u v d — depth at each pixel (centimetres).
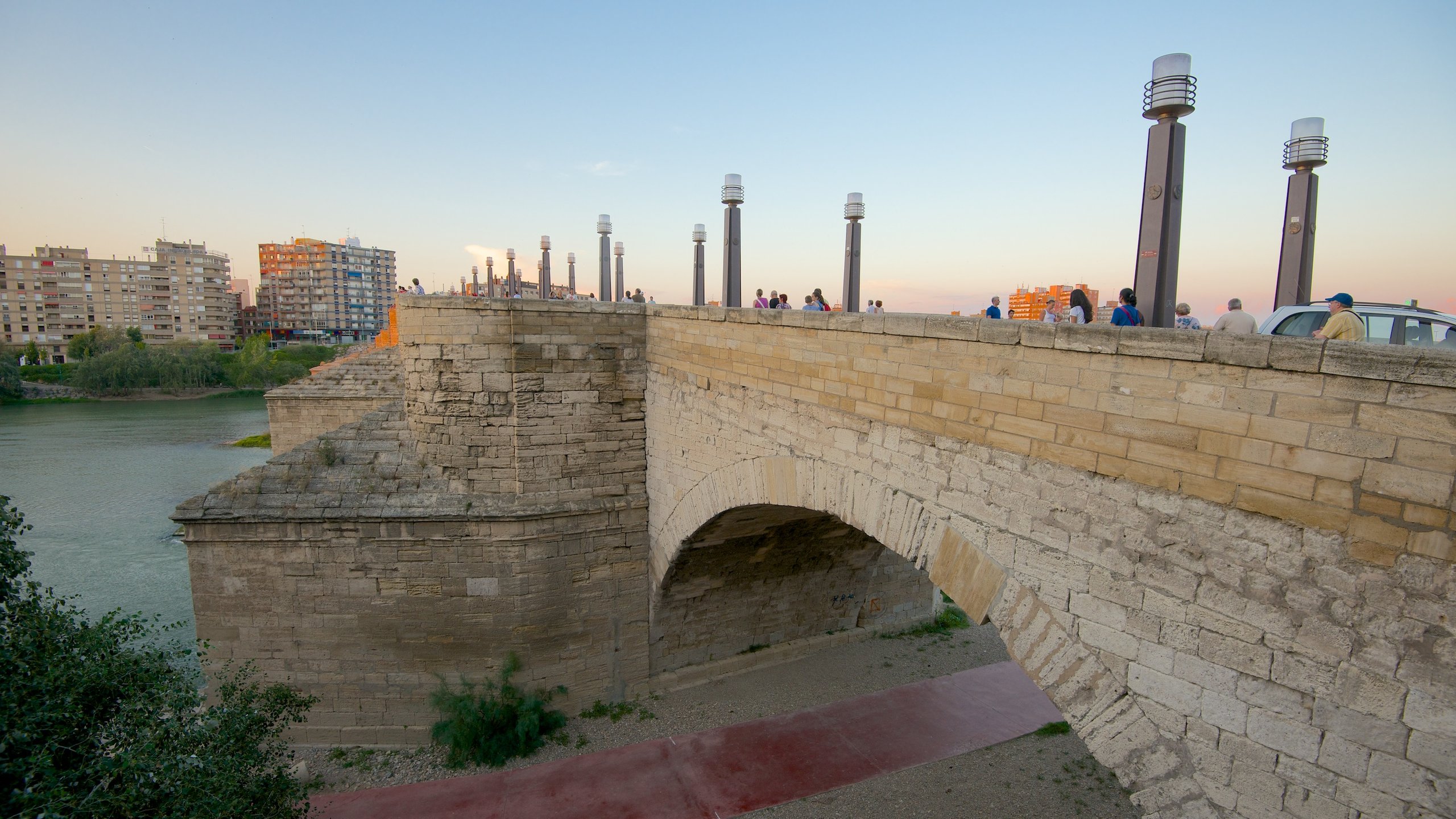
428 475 1780
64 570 3225
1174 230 866
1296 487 624
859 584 2361
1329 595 609
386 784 1655
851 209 1538
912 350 1005
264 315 16000
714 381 1518
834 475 1177
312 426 2591
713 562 1884
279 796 1195
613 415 1831
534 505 1769
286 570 1736
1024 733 1873
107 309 12838
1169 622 723
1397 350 554
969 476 928
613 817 1547
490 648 1792
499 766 1712
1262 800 663
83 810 889
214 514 1688
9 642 1018
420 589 1759
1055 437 822
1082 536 799
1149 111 866
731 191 1745
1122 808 1576
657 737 1833
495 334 1728
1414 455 553
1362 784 596
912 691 2081
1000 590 890
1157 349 713
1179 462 707
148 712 1059
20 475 4884
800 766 1727
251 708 1275
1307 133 1114
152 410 7900
